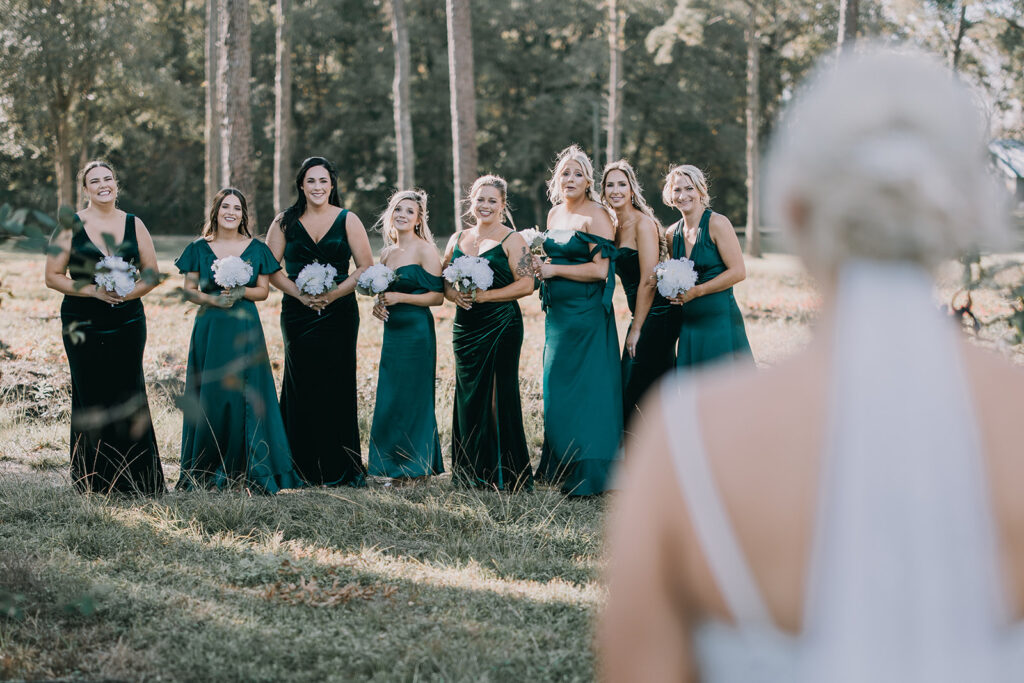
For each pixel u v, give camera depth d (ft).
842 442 2.77
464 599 14.64
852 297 2.95
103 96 113.91
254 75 159.33
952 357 2.89
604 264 21.20
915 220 2.90
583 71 147.13
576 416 21.17
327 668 12.00
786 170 3.14
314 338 21.59
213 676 11.79
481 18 153.38
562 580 15.90
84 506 18.88
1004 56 66.23
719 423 2.91
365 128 160.15
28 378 30.01
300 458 21.84
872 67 3.15
